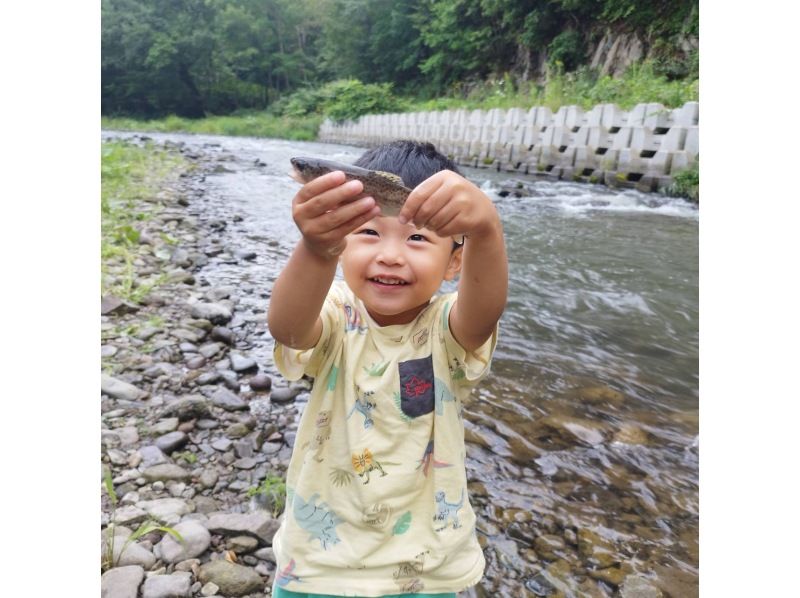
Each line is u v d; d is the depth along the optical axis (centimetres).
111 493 229
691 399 385
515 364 436
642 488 288
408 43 3922
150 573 214
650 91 1460
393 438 170
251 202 1110
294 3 5575
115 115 5366
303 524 172
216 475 283
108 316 465
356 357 174
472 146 1970
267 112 5022
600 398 383
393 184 144
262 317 511
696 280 652
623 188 1302
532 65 2797
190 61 5409
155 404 344
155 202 977
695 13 1878
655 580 228
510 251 773
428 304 184
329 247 141
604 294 606
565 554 242
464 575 171
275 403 361
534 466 305
